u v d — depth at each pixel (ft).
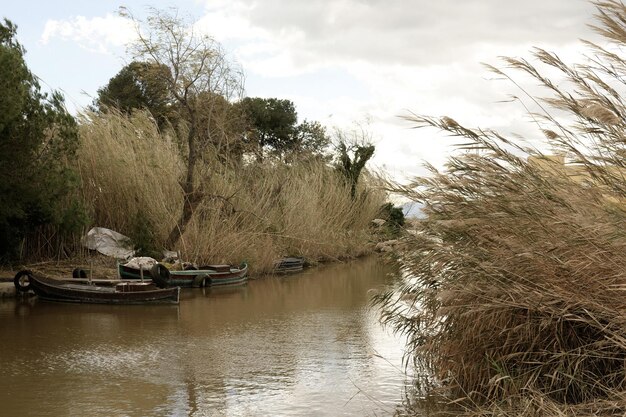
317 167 103.91
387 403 27.09
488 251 23.80
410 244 28.12
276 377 31.68
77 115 75.41
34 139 59.06
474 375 24.52
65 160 69.56
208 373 32.55
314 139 161.17
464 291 23.44
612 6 18.72
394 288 33.24
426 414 25.25
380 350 37.06
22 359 35.53
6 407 27.50
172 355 36.40
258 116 152.87
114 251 68.33
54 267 64.34
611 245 19.53
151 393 29.37
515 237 22.77
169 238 71.10
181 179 72.90
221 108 80.28
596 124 20.08
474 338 24.25
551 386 21.57
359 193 103.24
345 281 71.15
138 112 84.99
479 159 24.12
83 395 29.09
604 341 20.39
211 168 76.59
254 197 84.79
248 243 77.15
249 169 88.33
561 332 22.22
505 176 23.61
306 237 88.69
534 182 23.13
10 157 58.08
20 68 53.83
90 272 56.49
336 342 39.40
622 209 20.02
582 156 20.58
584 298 20.39
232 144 89.40
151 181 72.95
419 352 28.68
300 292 62.39
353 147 108.88
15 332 42.55
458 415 22.99
